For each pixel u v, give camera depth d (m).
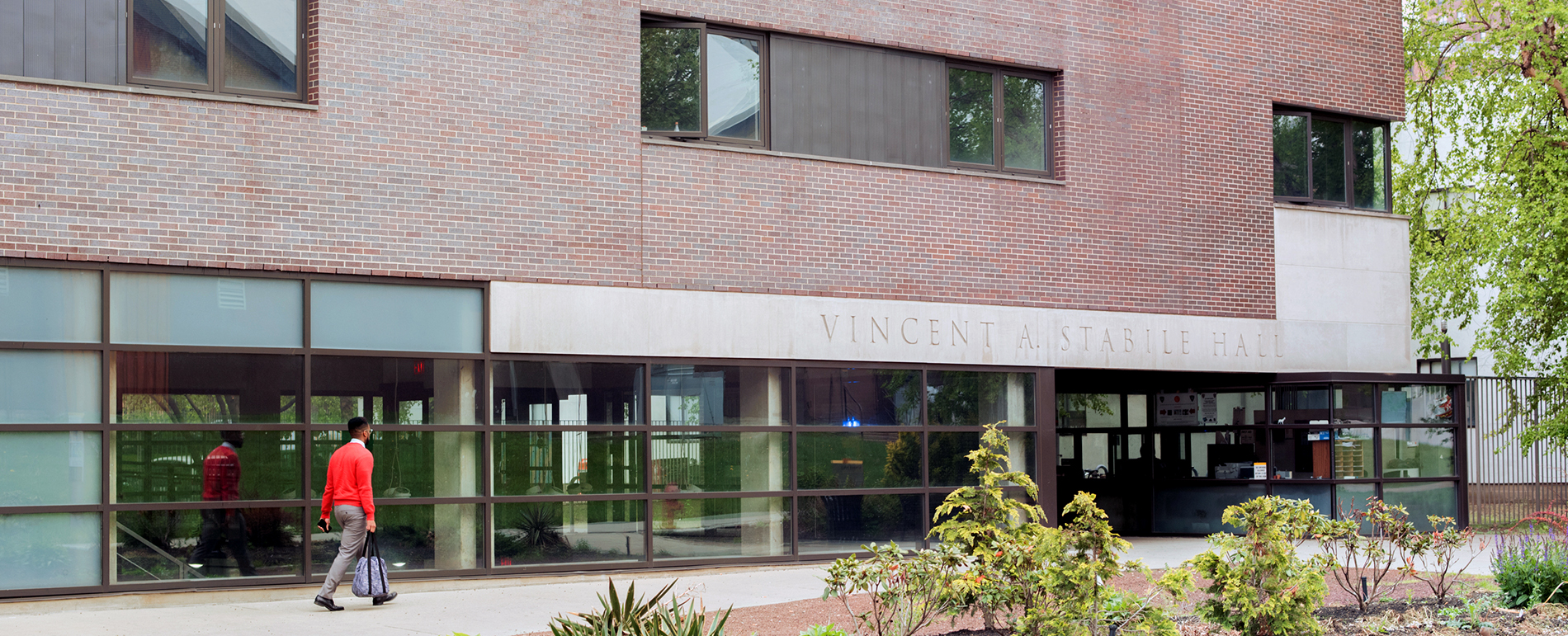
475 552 13.76
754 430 15.26
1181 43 18.41
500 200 14.02
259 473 12.85
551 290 14.20
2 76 11.95
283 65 13.40
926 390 16.36
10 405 11.93
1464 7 23.36
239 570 12.70
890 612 10.12
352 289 13.37
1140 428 20.45
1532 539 11.67
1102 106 17.72
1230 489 19.52
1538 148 22.27
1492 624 9.86
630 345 14.56
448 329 13.79
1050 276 17.17
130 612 11.84
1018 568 8.80
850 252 15.92
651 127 15.16
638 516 14.61
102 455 12.21
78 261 12.16
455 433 13.77
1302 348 19.05
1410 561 11.09
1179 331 18.02
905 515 16.12
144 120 12.48
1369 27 20.14
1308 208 19.30
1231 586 9.00
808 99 15.98
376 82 13.51
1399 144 28.19
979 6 16.98
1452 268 23.27
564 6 14.48
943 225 16.53
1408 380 19.36
